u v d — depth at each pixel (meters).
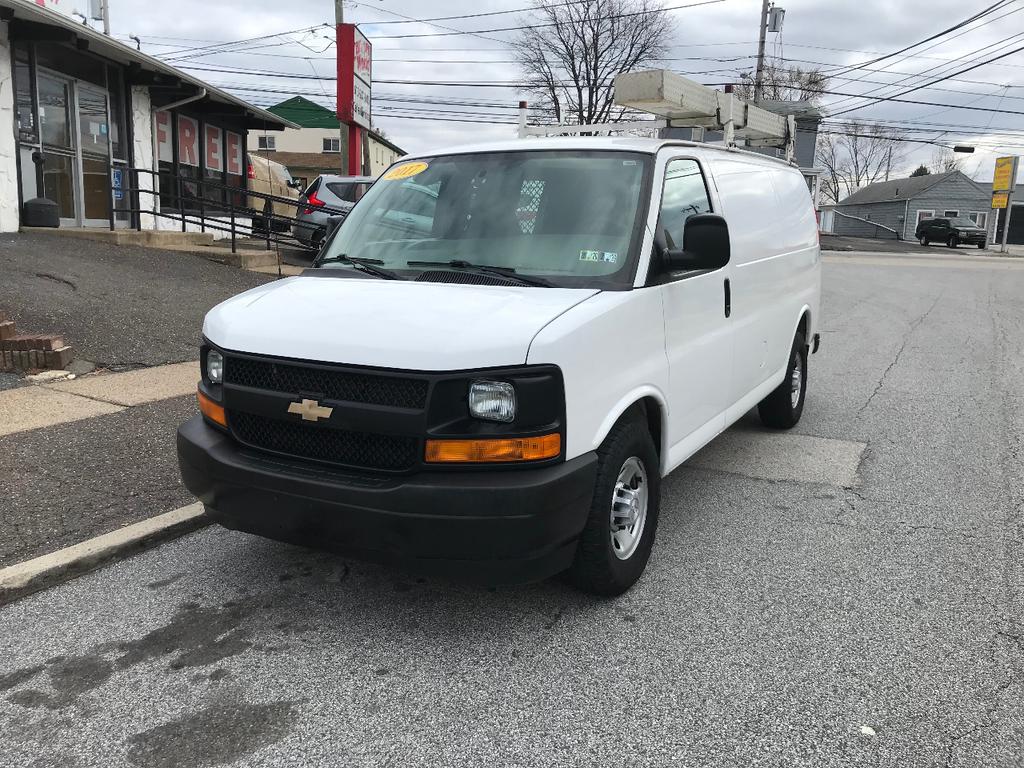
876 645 3.40
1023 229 57.78
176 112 17.34
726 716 2.91
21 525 4.32
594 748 2.74
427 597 3.80
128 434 5.74
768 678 3.15
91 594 3.80
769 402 6.45
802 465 5.80
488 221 4.07
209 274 11.85
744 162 5.58
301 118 62.69
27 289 8.88
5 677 3.14
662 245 3.91
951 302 16.09
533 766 2.66
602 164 4.13
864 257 32.94
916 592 3.88
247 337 3.43
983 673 3.19
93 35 12.19
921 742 2.78
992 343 11.03
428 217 4.22
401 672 3.19
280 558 4.20
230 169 19.86
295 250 16.81
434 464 3.07
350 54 15.21
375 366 3.09
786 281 5.97
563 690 3.07
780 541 4.48
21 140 12.23
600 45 49.59
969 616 3.64
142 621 3.56
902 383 8.49
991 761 2.68
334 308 3.46
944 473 5.63
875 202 62.28
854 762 2.68
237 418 3.51
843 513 4.90
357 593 3.83
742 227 5.07
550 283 3.67
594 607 3.71
